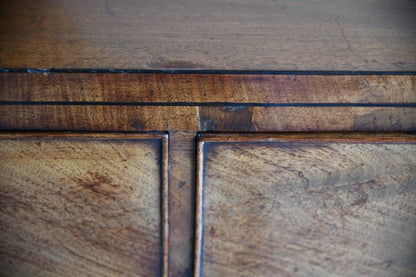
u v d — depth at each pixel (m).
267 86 0.29
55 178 0.30
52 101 0.29
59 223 0.31
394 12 0.31
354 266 0.32
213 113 0.29
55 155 0.29
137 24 0.30
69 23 0.30
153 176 0.30
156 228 0.31
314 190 0.30
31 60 0.29
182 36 0.30
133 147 0.29
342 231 0.31
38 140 0.29
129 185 0.30
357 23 0.30
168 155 0.30
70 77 0.29
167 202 0.30
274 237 0.31
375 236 0.31
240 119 0.30
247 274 0.32
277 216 0.31
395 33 0.30
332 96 0.29
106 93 0.29
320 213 0.31
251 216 0.31
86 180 0.30
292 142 0.29
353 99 0.30
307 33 0.30
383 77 0.30
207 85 0.29
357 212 0.31
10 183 0.30
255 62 0.29
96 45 0.29
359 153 0.30
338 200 0.30
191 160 0.30
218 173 0.30
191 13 0.30
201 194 0.30
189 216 0.31
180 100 0.29
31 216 0.30
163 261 0.31
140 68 0.29
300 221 0.31
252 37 0.30
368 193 0.30
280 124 0.30
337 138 0.29
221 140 0.29
